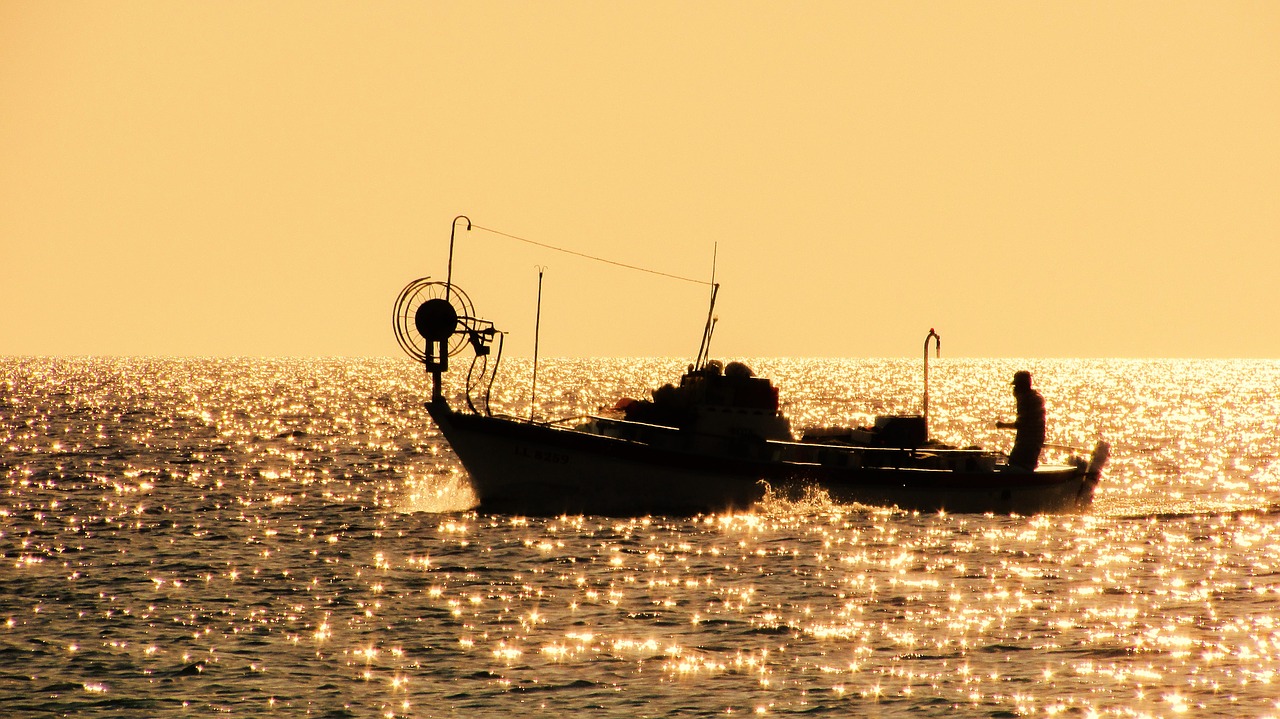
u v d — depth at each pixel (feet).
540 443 356.38
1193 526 357.41
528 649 211.41
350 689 189.26
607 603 246.68
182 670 198.80
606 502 361.10
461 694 186.70
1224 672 196.65
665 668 200.44
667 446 358.23
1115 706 180.45
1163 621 231.09
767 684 191.72
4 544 316.19
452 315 355.97
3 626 225.76
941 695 186.09
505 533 332.39
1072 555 302.86
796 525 345.10
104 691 187.73
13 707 180.24
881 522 351.46
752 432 363.76
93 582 266.77
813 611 239.71
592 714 177.68
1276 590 259.39
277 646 213.46
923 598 251.80
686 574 275.80
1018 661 203.92
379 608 242.17
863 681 193.57
